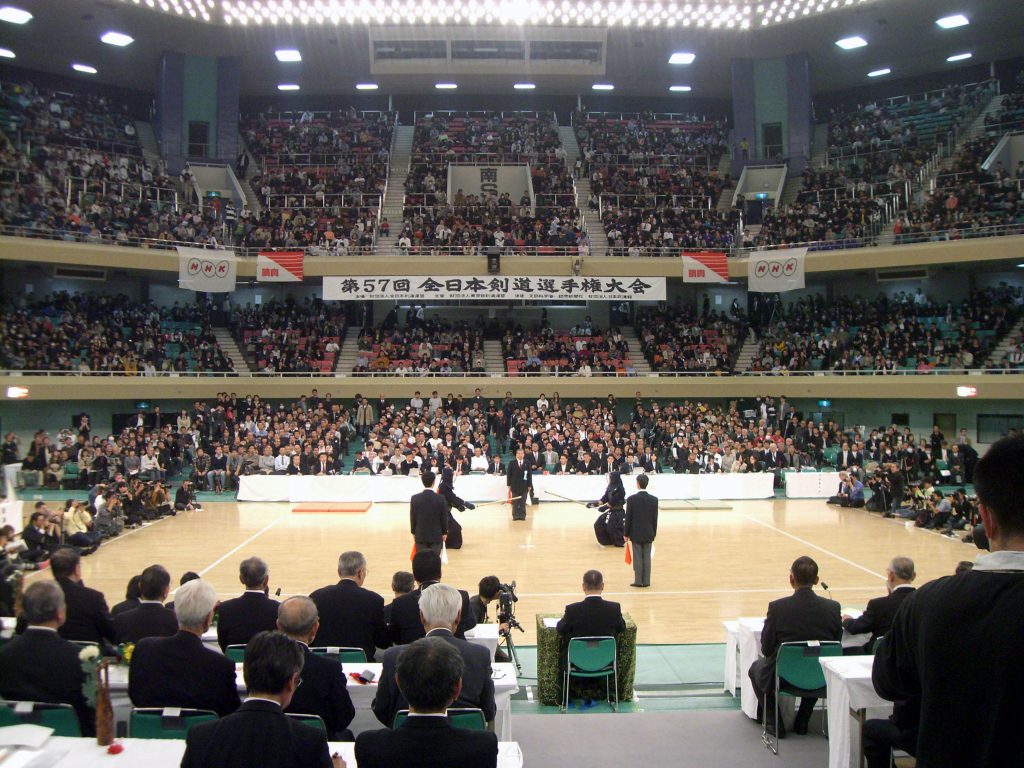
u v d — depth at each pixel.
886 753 5.12
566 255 33.88
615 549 17.98
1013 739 2.42
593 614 8.23
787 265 31.91
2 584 9.62
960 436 27.53
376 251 33.88
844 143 39.44
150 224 32.28
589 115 45.06
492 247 33.47
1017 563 2.60
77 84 39.84
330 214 36.06
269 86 42.38
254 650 3.63
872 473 25.14
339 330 35.31
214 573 15.67
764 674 7.10
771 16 34.59
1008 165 34.25
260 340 34.06
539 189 38.53
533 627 12.11
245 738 3.49
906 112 39.25
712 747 7.04
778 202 37.47
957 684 2.52
